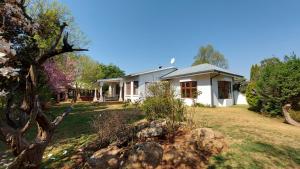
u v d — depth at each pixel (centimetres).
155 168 422
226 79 1678
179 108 633
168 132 568
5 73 271
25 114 302
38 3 1240
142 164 424
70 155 512
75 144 598
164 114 629
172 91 673
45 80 908
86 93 3366
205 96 1562
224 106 1580
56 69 1289
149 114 662
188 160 441
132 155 440
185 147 486
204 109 1327
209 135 532
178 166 425
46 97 1047
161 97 651
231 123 797
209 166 426
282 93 1039
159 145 474
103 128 562
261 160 447
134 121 704
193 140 512
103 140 551
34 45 384
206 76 1570
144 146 455
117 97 2753
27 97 261
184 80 1783
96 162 437
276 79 1063
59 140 654
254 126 748
